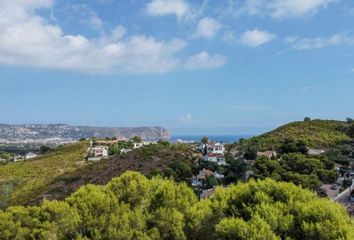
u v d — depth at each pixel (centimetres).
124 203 2820
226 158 9500
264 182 2328
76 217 2617
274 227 2027
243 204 2184
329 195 5878
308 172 7075
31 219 2631
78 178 9275
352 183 6506
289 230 2025
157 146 10819
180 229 2427
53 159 12862
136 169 8875
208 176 7925
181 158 9556
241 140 12450
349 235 1894
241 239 1966
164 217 2620
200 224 2372
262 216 2073
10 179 10494
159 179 3128
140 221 2670
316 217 2017
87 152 13438
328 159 7919
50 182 9369
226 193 2461
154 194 2861
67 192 8256
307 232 1975
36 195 8425
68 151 14025
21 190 9225
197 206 2491
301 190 2277
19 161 13850
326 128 11806
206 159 9562
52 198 7912
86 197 2767
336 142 10550
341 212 2116
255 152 9450
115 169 9269
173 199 2784
